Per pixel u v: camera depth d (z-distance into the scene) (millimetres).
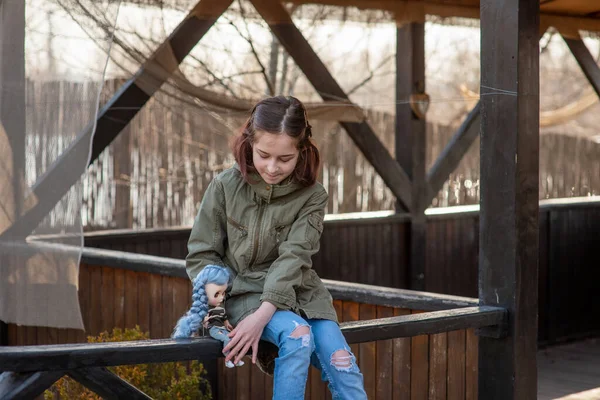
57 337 5375
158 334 4766
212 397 4520
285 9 4641
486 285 2977
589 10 5398
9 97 3688
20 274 3762
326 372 2066
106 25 3617
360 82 5352
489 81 2928
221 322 2070
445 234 7441
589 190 6422
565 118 6035
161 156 7090
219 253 2180
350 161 7555
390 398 3689
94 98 3627
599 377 5504
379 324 2471
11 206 3725
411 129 6852
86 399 3867
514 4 2838
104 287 5129
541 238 6617
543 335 6641
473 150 7461
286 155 1977
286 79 5062
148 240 6180
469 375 3387
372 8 4844
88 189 6875
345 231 6895
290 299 2014
